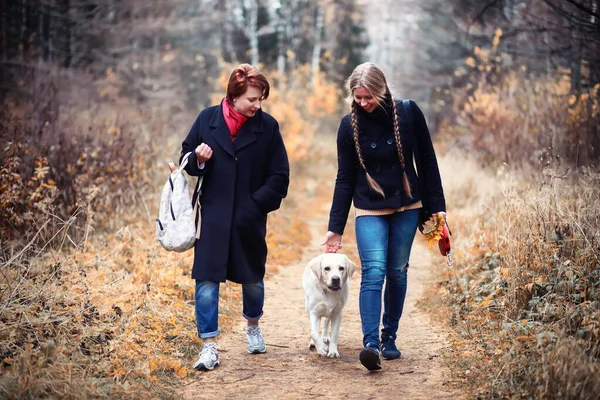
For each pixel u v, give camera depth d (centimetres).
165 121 1605
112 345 477
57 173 871
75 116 1408
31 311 488
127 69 2605
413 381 460
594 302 474
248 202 503
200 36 3591
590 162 966
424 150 506
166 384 450
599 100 1114
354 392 439
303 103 2383
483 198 1091
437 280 771
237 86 495
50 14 2273
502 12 1675
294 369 493
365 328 484
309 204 1659
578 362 386
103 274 667
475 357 484
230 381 464
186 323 580
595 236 562
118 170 999
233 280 504
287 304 720
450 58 2875
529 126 1338
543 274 559
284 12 4078
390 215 505
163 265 723
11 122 950
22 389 379
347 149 505
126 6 2494
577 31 1156
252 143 505
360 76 474
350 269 525
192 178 1133
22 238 734
